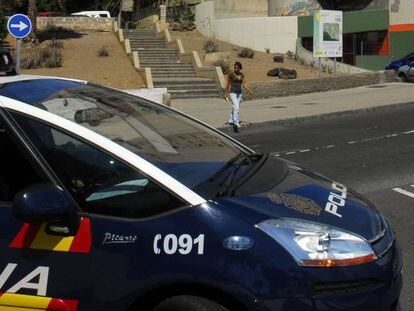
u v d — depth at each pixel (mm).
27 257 2930
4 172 3189
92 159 3088
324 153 11273
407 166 9688
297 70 28953
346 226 3010
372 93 24438
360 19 34969
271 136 14344
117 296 2816
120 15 44469
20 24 13461
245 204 2898
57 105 3342
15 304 2941
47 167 3064
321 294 2740
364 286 2846
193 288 2797
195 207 2834
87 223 2898
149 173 2977
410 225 6398
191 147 3623
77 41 30562
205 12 35781
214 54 28703
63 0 53500
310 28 32875
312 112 18344
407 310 4273
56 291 2893
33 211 2793
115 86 22781
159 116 3945
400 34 34719
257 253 2721
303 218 2932
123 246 2822
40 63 24984
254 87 23234
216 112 18844
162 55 27453
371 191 8016
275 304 2689
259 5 37781
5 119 3125
